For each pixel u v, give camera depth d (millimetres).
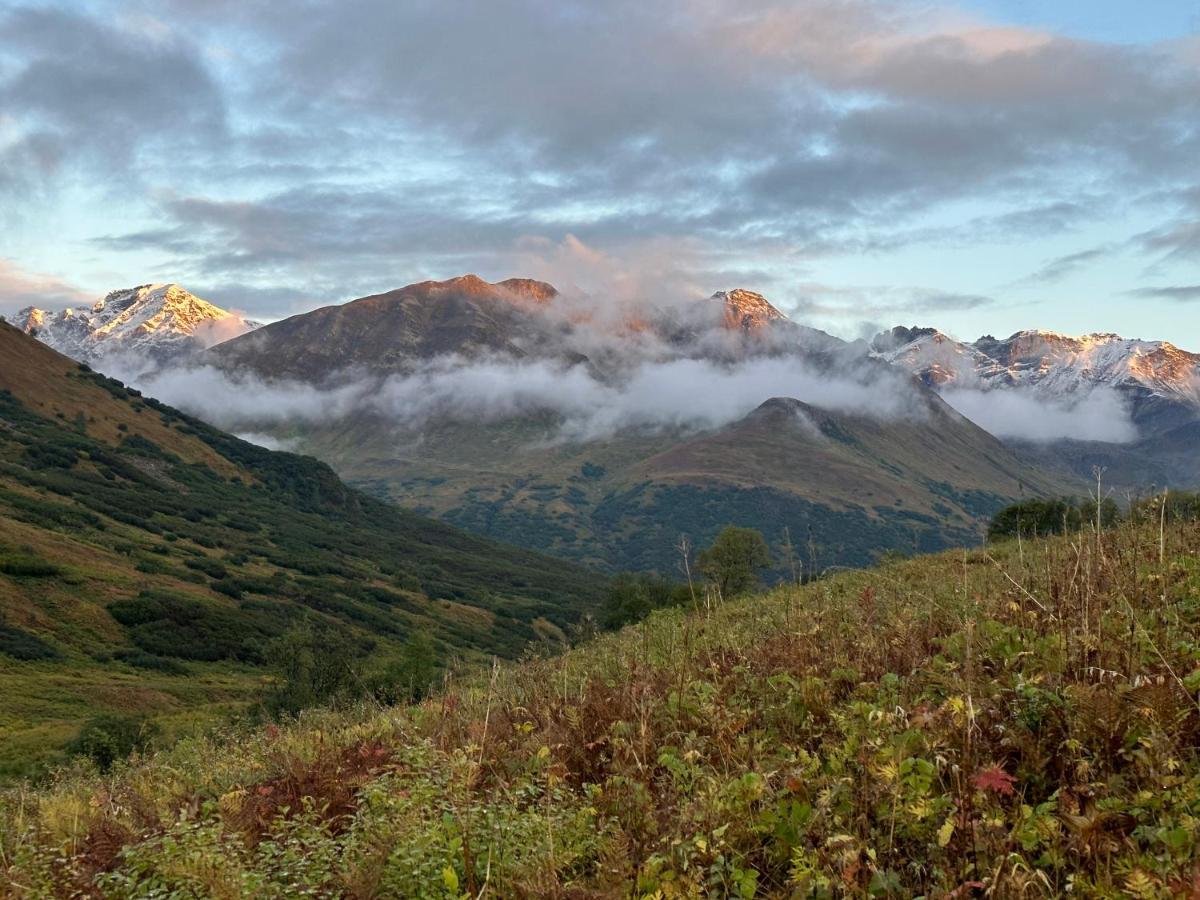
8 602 94062
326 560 174750
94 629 95875
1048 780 5125
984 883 4125
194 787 9867
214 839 5750
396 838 5402
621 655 11930
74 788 11609
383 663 48438
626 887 4793
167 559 135500
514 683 11547
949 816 4680
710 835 5164
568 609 182125
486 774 7457
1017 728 5527
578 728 8172
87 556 118500
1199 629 7238
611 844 5223
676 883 4730
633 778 6574
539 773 7016
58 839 7723
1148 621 7223
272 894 5094
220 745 13570
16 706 67938
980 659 7074
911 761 4980
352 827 5895
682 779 6266
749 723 7484
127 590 108562
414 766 7039
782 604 14266
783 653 9430
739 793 5531
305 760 8961
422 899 4820
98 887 5949
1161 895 3625
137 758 14742
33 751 47406
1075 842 4332
